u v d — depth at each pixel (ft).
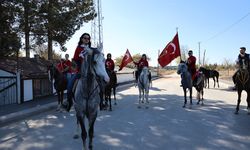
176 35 55.26
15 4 72.79
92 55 23.45
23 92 58.59
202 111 45.83
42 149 26.37
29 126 36.37
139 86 50.67
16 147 27.20
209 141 28.17
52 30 85.87
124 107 51.19
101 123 37.11
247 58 42.34
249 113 42.88
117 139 29.14
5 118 40.98
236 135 30.42
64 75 48.42
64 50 93.09
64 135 31.17
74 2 89.81
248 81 41.81
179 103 55.93
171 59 55.57
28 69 72.38
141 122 37.50
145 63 52.54
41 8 81.76
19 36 76.89
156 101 59.41
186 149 25.71
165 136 30.19
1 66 63.00
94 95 24.44
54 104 55.16
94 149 25.93
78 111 24.63
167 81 148.56
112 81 47.70
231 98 63.87
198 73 52.90
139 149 25.84
